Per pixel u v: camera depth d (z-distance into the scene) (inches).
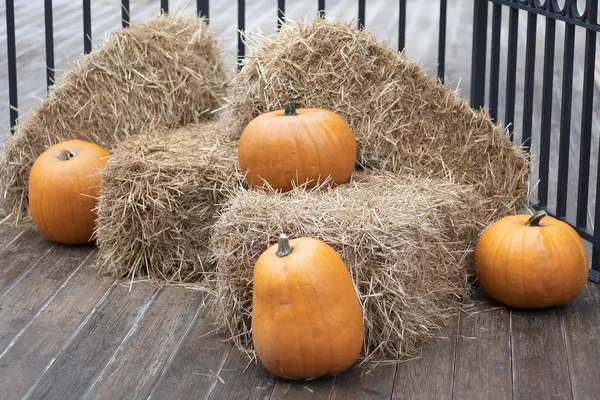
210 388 122.4
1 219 163.0
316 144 136.9
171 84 162.7
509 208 147.9
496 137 147.3
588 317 134.7
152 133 156.7
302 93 146.6
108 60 160.6
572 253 133.3
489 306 137.9
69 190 151.0
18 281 144.3
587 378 123.1
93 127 161.2
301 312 119.2
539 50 282.7
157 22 165.5
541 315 135.4
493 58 157.9
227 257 128.6
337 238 125.3
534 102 224.1
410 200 133.6
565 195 149.4
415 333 126.6
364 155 146.6
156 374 124.8
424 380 123.3
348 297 121.3
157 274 146.3
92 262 150.1
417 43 277.3
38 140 160.4
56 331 132.9
